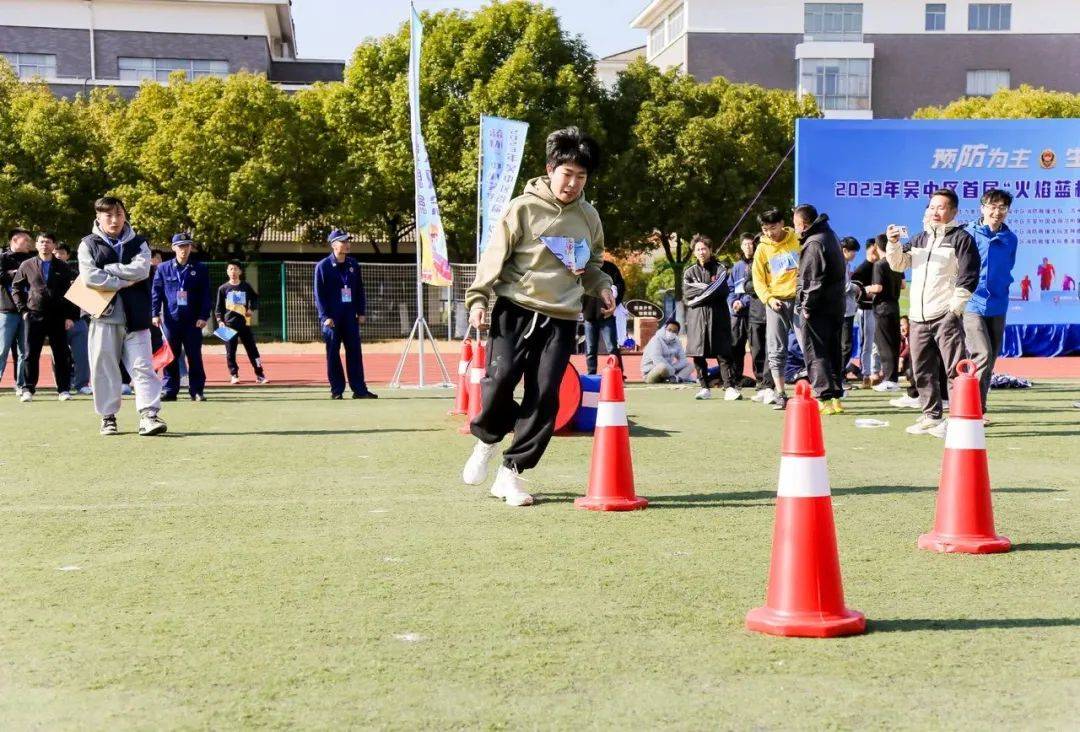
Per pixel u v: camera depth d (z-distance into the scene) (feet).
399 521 18.84
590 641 12.04
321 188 112.78
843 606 12.51
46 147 108.27
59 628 12.62
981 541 16.42
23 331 44.88
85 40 155.33
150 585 14.56
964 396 16.81
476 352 32.30
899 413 38.11
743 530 17.98
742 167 116.57
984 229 31.19
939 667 11.16
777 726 9.57
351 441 30.19
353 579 14.83
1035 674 10.94
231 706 10.09
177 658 11.50
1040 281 62.18
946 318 30.83
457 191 105.29
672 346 54.08
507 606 13.46
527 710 9.96
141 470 24.95
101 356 31.60
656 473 24.11
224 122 107.45
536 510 19.83
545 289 19.72
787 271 38.78
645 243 122.31
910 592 14.14
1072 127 61.26
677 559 15.96
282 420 36.14
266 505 20.44
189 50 157.38
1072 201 61.72
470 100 106.22
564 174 19.56
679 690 10.49
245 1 156.97
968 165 61.05
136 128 111.55
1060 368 61.31
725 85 121.19
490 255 19.79
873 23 183.62
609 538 17.39
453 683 10.70
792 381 51.55
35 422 35.81
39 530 18.20
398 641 12.05
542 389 20.04
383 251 131.95
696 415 37.11
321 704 10.13
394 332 92.63
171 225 107.86
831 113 183.42
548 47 109.29
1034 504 20.40
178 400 45.65
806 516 12.46
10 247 45.47
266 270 95.91
